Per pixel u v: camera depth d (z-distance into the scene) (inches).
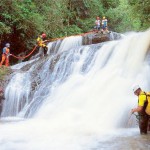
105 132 393.7
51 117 533.6
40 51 924.6
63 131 402.6
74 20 1387.8
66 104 550.0
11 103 629.6
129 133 384.8
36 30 975.6
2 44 939.3
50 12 1127.6
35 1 1088.8
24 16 941.2
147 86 515.2
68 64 687.7
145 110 367.2
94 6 1465.3
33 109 587.2
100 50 687.1
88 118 477.7
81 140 344.5
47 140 347.6
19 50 979.9
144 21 979.3
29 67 730.2
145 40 622.8
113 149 297.6
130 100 468.1
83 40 968.9
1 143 335.0
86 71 659.4
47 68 699.4
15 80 668.7
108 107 480.4
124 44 661.9
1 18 916.6
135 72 561.3
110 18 1583.4
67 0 1364.4
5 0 903.7
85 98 544.7
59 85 633.6
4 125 468.1
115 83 544.4
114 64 631.2
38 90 635.5
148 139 342.3
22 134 387.2
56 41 996.6
